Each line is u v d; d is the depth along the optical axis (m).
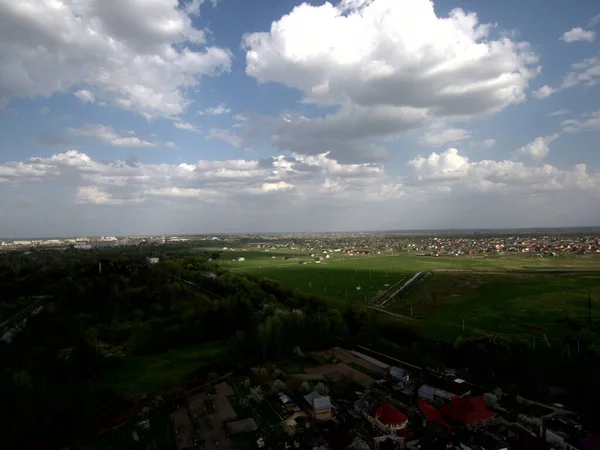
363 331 137.50
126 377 108.44
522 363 105.31
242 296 171.12
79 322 149.00
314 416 81.50
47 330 142.75
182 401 91.62
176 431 77.81
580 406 85.44
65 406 83.94
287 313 139.38
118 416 87.38
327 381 101.81
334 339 138.00
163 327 144.25
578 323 144.00
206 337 144.25
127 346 133.88
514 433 72.19
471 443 69.38
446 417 79.38
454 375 104.62
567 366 103.19
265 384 99.50
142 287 186.75
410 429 76.25
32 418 79.81
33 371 105.69
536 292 195.50
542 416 81.50
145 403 93.19
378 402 83.81
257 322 141.38
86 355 110.38
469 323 151.12
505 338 119.38
